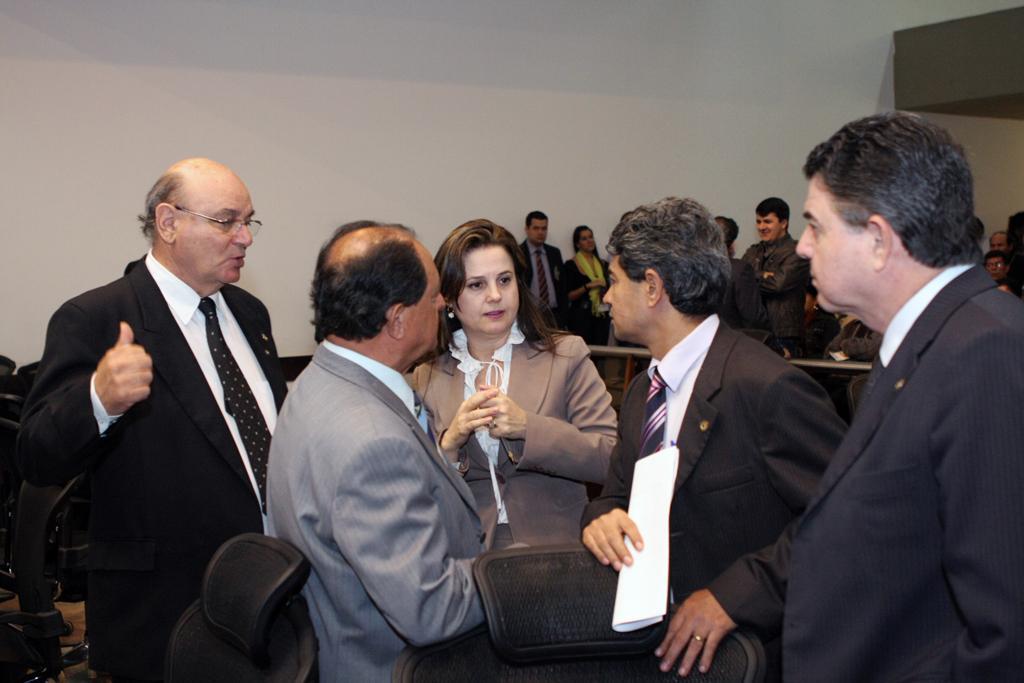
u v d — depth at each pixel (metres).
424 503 1.26
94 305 1.81
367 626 1.31
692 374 1.45
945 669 1.04
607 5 7.97
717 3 8.56
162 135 6.00
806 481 1.29
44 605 2.30
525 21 7.57
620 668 1.25
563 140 7.88
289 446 1.35
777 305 5.63
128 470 1.79
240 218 1.92
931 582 1.06
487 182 7.50
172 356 1.83
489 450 1.92
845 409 3.69
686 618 1.25
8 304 5.51
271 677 1.21
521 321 2.02
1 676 2.37
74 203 5.70
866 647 1.07
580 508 1.94
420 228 7.19
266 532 1.86
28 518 2.33
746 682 1.20
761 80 8.91
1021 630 0.94
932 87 9.46
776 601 1.24
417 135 7.11
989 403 0.98
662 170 8.45
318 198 6.66
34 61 5.53
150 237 1.95
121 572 1.79
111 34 5.77
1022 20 8.76
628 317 1.48
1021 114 10.26
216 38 6.16
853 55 9.45
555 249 7.64
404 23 6.96
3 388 3.96
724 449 1.37
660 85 8.35
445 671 1.22
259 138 6.39
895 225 1.06
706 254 1.41
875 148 1.08
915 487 1.04
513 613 1.20
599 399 2.02
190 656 1.33
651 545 1.24
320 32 6.59
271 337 2.19
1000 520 0.96
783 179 9.16
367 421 1.28
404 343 1.39
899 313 1.11
